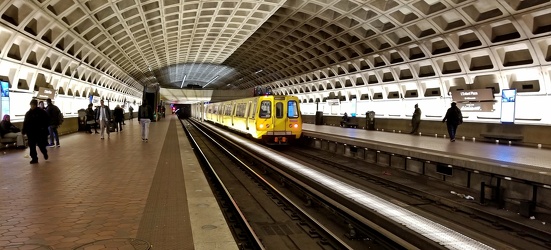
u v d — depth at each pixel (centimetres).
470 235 588
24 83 1827
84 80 2738
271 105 2155
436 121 2172
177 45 3450
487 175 950
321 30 2758
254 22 2783
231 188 1166
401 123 2556
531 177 814
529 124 1588
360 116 3369
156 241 483
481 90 1900
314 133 2225
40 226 537
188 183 862
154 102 4562
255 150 1762
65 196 718
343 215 780
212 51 4019
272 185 1156
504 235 729
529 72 1762
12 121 1630
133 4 1986
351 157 1748
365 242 679
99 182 855
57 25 1711
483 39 1847
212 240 491
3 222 554
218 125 3975
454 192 1052
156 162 1180
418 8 1947
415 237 593
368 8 2145
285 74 4581
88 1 1745
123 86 4434
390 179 1283
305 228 754
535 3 1478
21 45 1605
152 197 723
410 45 2353
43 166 1062
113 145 1658
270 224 789
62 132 2181
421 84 2508
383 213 721
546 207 795
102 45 2523
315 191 938
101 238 491
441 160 1130
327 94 4088
